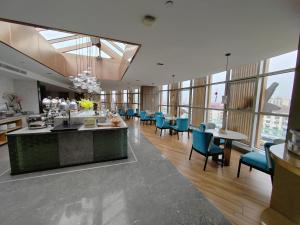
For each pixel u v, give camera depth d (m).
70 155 2.97
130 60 3.69
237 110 4.18
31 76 5.26
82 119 3.42
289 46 2.51
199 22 1.82
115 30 2.03
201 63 3.70
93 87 5.33
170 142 4.83
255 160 2.39
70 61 6.56
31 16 1.70
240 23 1.82
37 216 1.71
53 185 2.33
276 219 1.53
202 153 2.99
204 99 5.70
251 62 3.46
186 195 2.15
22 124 4.91
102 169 2.90
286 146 1.34
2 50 3.01
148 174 2.73
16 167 2.62
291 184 1.49
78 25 1.91
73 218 1.69
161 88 9.34
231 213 1.83
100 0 1.42
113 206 1.89
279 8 1.50
